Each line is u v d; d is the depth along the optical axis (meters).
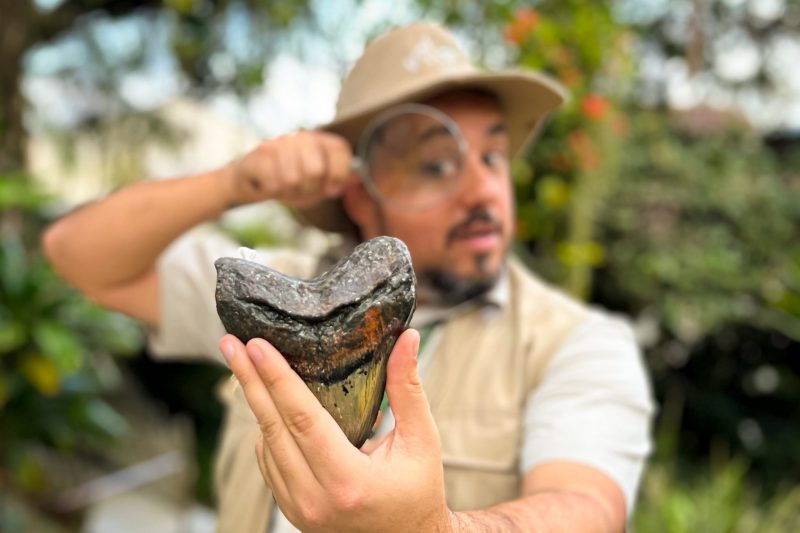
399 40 1.24
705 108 4.24
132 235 1.24
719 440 4.43
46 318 2.75
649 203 4.08
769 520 2.47
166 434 4.30
